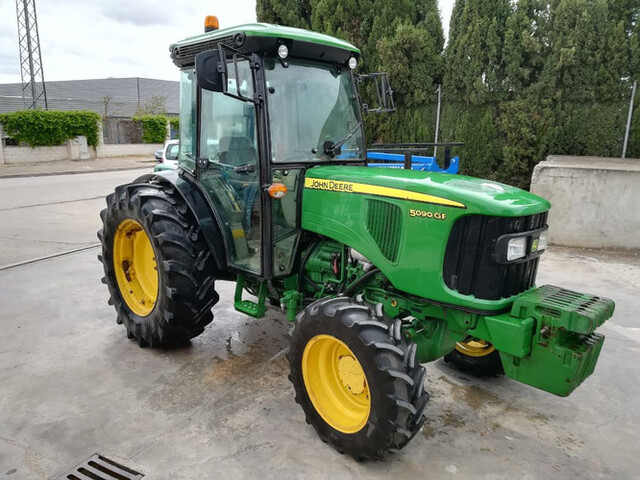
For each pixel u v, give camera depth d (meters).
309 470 2.51
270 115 3.06
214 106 3.42
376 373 2.35
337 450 2.63
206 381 3.38
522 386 3.42
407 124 10.23
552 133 9.16
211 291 3.64
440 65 9.96
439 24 10.14
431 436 2.82
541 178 6.98
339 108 3.44
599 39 8.76
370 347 2.37
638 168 6.64
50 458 2.57
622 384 3.44
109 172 18.34
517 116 9.23
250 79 3.06
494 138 9.60
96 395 3.18
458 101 9.91
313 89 3.29
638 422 3.00
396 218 2.72
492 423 2.96
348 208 2.92
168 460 2.57
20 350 3.80
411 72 9.98
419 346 2.89
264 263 3.20
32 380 3.35
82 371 3.49
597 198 6.75
